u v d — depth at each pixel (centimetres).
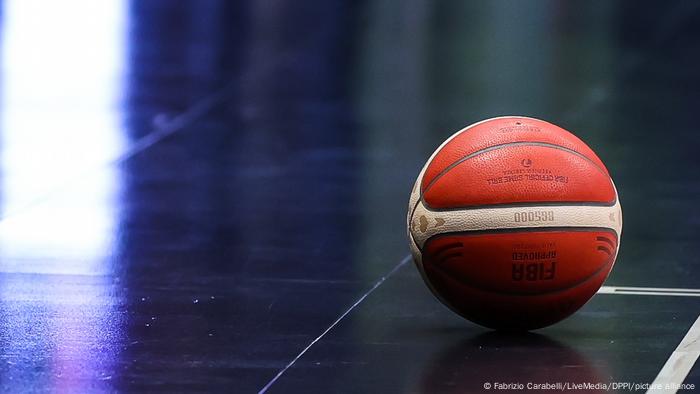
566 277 748
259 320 811
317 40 2442
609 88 2014
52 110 1811
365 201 1274
